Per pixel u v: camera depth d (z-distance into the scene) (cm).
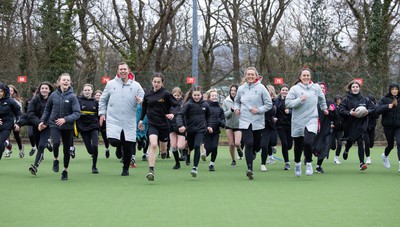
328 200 861
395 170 1358
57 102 1111
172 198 878
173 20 3641
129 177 1191
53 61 3331
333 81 2534
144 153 1639
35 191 962
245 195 913
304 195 916
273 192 950
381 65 3036
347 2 3428
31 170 1162
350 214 739
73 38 3419
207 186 1034
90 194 923
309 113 1153
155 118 1124
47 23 3312
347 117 1334
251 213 746
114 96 1164
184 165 1502
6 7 3234
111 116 1168
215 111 1378
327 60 3562
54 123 1115
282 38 4244
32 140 1669
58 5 3375
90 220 698
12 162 1569
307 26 3722
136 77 2584
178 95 1530
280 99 1381
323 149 1292
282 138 1367
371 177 1200
